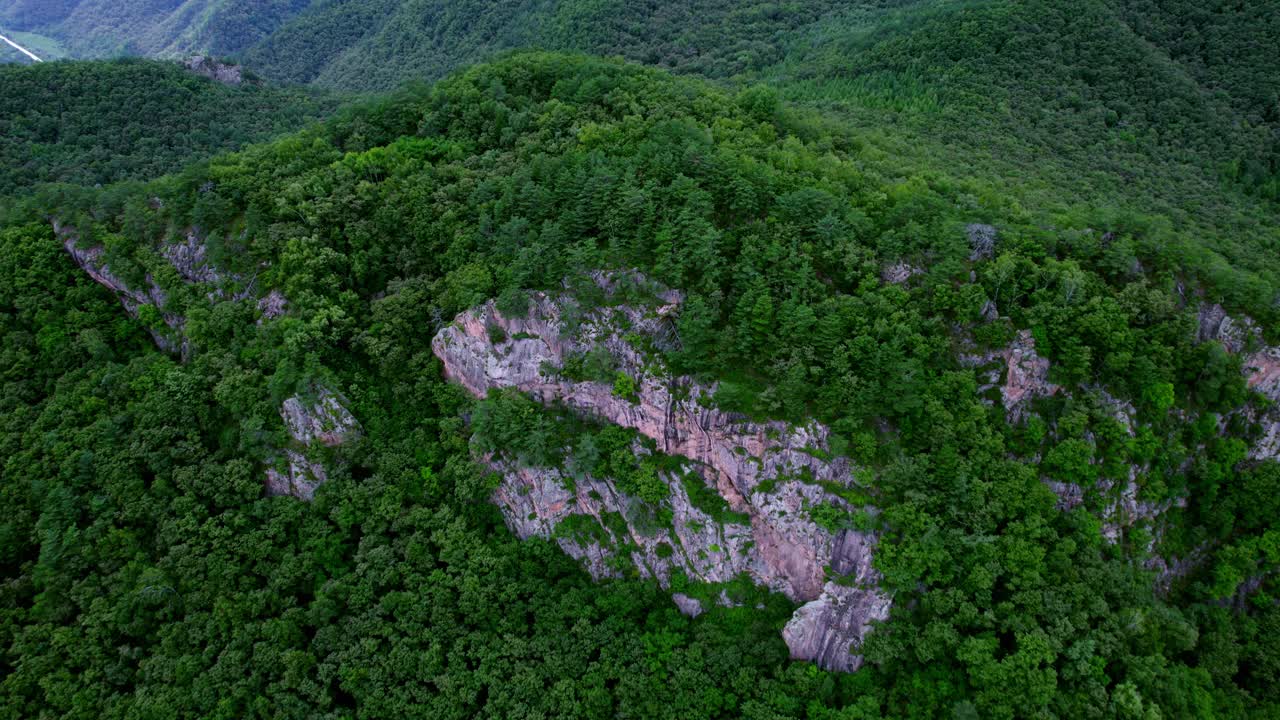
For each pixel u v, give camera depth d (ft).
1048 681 198.70
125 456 254.88
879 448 226.17
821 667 222.89
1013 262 244.63
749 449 234.38
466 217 282.56
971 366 238.27
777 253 245.45
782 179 273.75
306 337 263.08
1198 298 256.32
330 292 278.46
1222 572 239.50
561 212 265.13
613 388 248.11
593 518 251.39
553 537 252.01
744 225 259.19
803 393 229.04
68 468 252.62
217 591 236.43
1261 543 241.96
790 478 229.45
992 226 265.34
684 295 247.29
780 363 231.30
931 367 233.55
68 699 218.79
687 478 244.42
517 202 270.67
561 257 253.03
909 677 212.43
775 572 235.81
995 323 239.30
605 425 256.11
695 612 239.30
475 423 249.75
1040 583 209.67
